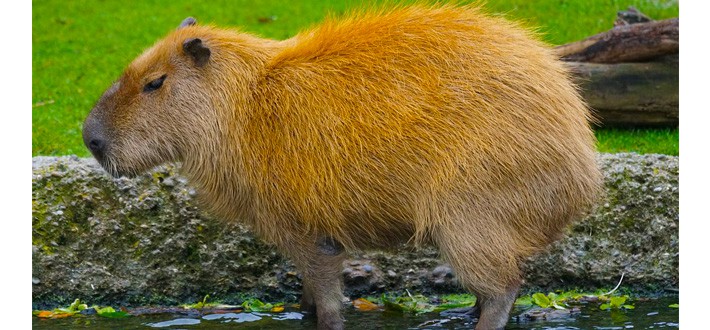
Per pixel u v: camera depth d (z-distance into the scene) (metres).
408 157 13.13
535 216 13.27
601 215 16.61
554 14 27.38
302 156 13.43
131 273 16.11
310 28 15.13
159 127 13.84
